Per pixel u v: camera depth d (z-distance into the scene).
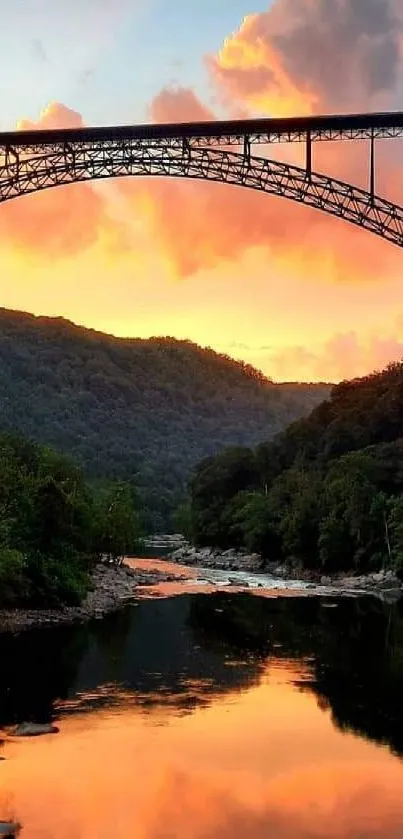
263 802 28.91
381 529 111.12
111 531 107.69
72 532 80.25
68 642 56.28
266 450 176.12
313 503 123.44
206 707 40.03
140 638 58.72
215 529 158.75
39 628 61.91
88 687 43.22
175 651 53.78
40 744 33.97
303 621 69.69
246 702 41.06
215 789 29.94
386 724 37.88
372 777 31.55
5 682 43.97
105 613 71.75
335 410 172.12
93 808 27.84
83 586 75.56
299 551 123.06
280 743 35.06
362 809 28.55
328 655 53.34
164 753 33.41
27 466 88.88
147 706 39.84
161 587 97.00
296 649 55.47
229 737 35.59
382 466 123.94
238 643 57.53
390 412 153.00
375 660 51.72
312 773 31.77
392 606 82.81
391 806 28.83
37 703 39.94
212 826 26.84
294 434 173.75
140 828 26.50
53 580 68.69
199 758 32.97
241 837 26.14
